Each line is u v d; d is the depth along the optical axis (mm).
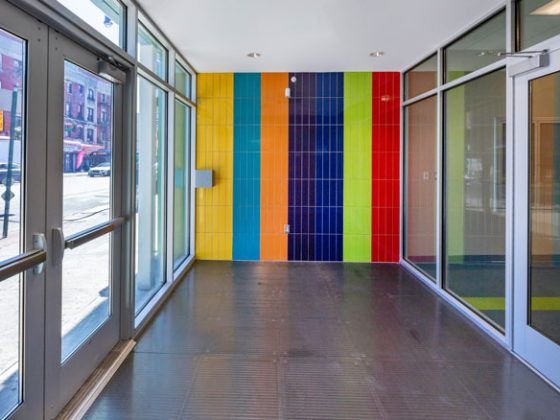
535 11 2430
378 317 3240
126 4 2709
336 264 5004
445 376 2314
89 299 2242
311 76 4988
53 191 1816
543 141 2342
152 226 3715
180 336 2838
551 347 2244
